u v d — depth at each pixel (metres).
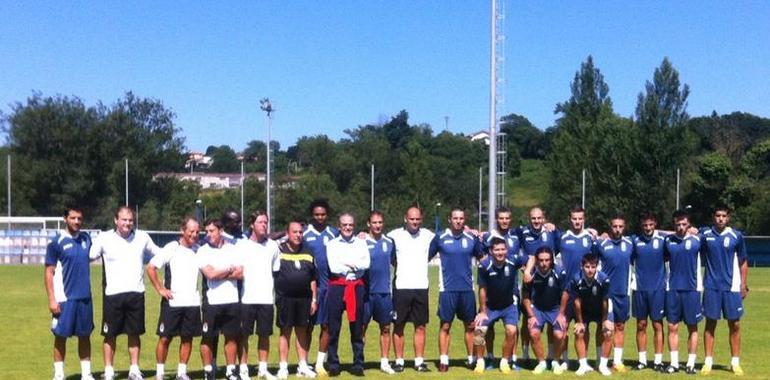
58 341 12.07
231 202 73.69
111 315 12.19
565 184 70.44
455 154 95.19
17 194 77.75
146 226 72.00
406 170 77.94
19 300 25.56
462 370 13.47
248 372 12.92
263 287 12.49
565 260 13.67
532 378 12.66
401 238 13.44
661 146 65.31
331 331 13.02
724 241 13.23
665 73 65.69
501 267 13.20
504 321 13.33
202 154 153.75
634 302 13.61
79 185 76.62
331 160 87.56
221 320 12.33
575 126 73.31
